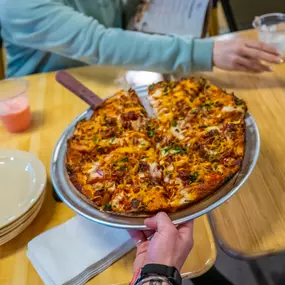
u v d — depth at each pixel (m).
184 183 0.67
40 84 1.08
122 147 0.77
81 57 1.09
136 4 1.34
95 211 0.66
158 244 0.58
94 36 1.06
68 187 0.71
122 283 0.63
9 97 0.91
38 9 1.06
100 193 0.67
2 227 0.67
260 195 0.73
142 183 0.69
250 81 1.01
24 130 0.94
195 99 0.85
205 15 1.25
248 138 0.75
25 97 0.95
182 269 0.64
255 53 0.99
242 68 1.00
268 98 0.95
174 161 0.72
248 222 0.69
